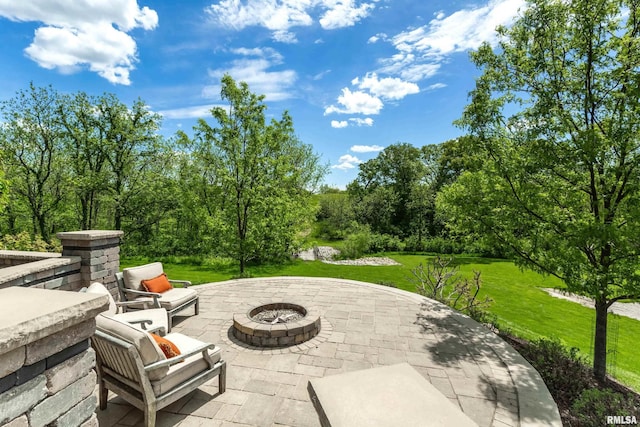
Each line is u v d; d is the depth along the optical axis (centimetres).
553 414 321
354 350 457
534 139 484
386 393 153
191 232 1900
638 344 792
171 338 357
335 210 2994
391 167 3462
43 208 1764
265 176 1198
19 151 1636
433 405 144
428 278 866
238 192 1153
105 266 552
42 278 460
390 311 626
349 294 744
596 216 450
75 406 158
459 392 360
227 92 1097
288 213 1521
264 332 464
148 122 1836
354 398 149
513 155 507
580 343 734
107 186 1775
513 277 1541
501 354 450
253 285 826
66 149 1725
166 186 1902
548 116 472
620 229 404
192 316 590
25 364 131
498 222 535
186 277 1291
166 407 324
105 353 293
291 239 1652
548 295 1196
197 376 319
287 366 411
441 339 497
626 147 417
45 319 134
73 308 148
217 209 1389
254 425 301
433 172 3095
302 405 331
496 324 664
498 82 528
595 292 421
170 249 1947
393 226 2986
